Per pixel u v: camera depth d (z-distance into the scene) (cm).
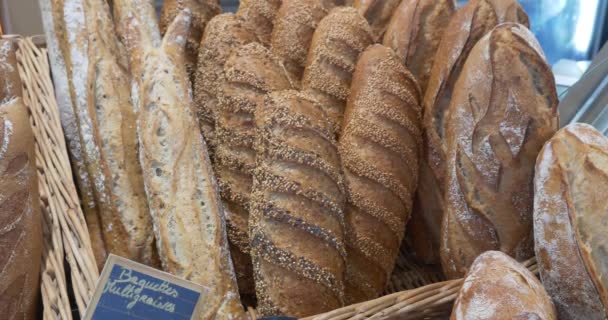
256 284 74
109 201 78
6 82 82
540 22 113
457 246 78
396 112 81
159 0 113
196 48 92
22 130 72
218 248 74
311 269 72
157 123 76
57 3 83
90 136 79
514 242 76
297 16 90
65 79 82
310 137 75
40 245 72
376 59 83
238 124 80
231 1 114
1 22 121
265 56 83
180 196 74
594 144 70
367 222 78
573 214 68
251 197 76
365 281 79
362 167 79
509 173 76
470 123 78
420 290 72
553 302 69
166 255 73
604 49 87
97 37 82
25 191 71
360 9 92
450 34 85
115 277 65
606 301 66
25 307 70
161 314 65
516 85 77
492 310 64
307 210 73
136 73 78
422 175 85
